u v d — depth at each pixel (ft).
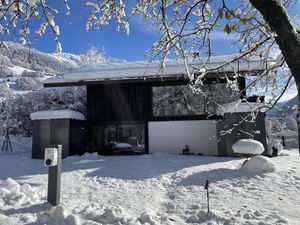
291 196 24.88
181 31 13.37
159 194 25.95
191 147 57.67
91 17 14.51
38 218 17.74
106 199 24.00
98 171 35.65
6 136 74.08
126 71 56.34
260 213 20.38
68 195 24.68
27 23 12.62
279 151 50.19
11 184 23.73
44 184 28.60
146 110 60.08
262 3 9.02
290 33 8.81
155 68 55.36
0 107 82.89
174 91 59.57
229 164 38.68
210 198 24.43
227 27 10.05
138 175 33.04
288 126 55.31
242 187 27.37
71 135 55.72
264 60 14.98
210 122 57.57
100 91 62.44
